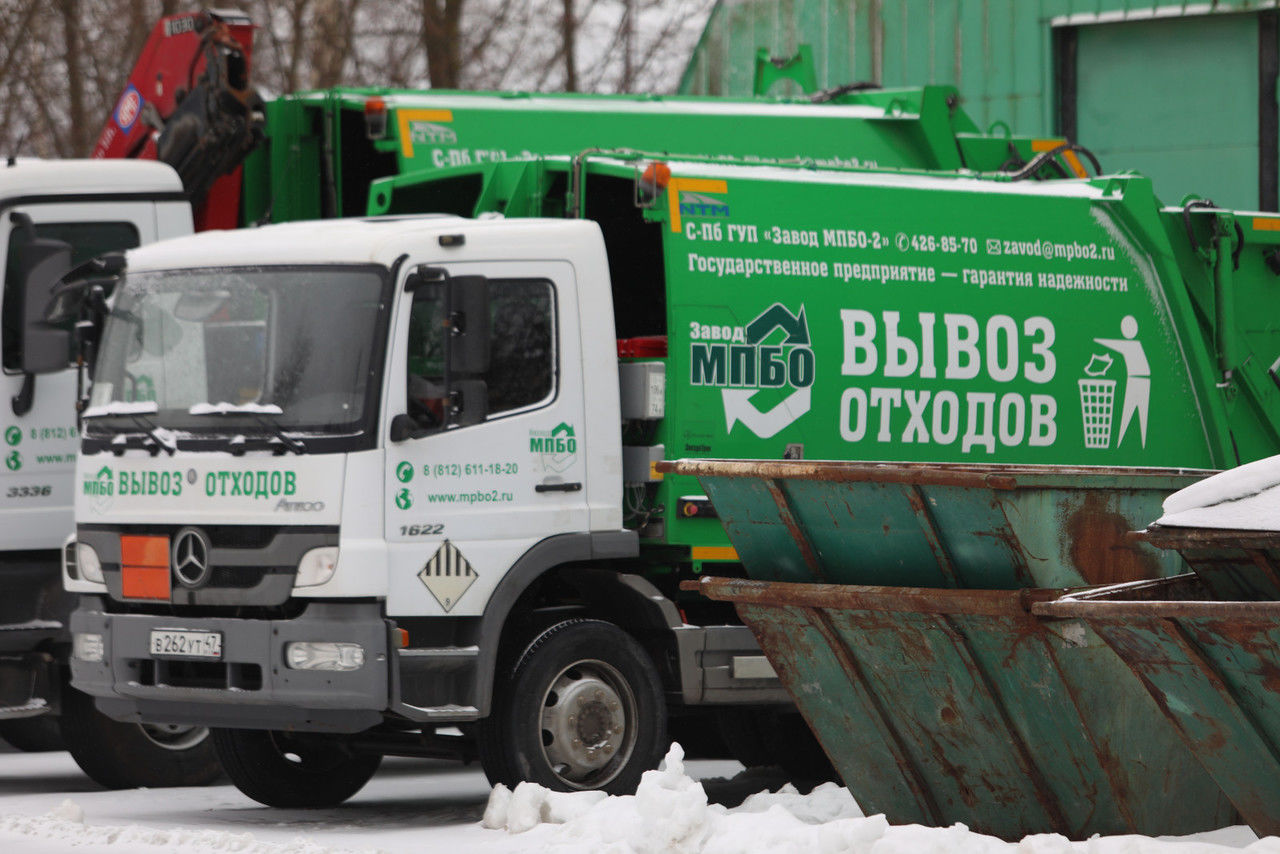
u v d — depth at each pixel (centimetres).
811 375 1534
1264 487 988
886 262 1582
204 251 1427
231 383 1381
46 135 3494
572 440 1421
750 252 1516
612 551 1430
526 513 1395
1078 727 1097
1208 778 1147
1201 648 968
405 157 1928
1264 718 979
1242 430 1833
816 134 2070
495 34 3684
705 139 2041
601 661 1423
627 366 1467
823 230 1555
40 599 1592
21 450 1574
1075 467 1131
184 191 1695
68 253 1552
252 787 1505
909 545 1132
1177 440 1756
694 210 1496
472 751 1455
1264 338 1850
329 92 2000
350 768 1552
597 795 1309
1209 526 986
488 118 1969
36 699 1595
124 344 1446
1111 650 1074
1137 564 1132
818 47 3369
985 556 1103
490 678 1362
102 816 1462
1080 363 1683
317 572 1322
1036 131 3184
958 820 1184
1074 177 2114
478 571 1366
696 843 1142
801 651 1195
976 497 1081
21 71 3441
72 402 1602
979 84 3231
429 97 1969
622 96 2056
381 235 1370
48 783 1719
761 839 1112
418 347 1359
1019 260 1658
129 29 3506
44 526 1584
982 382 1623
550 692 1405
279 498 1338
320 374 1351
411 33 3650
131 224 1658
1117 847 1014
